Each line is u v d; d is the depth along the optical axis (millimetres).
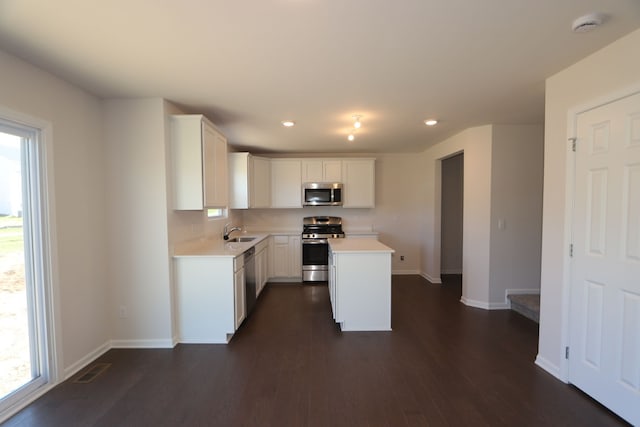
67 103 2342
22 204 2086
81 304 2479
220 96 2664
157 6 1444
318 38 1744
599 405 1953
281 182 5398
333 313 3527
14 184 2037
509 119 3428
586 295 2043
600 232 1937
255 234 5152
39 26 1606
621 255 1806
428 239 5320
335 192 5340
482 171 3768
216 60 2008
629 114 1750
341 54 1935
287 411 1920
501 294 3805
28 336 2117
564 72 2176
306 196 5359
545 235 2393
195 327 2938
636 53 1699
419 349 2754
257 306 3984
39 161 2125
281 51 1894
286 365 2480
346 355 2645
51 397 2078
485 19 1569
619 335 1823
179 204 2893
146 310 2818
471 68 2146
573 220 2127
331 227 5559
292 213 5789
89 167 2580
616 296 1840
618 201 1816
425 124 3621
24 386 2031
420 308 3875
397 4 1441
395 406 1963
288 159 5375
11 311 2014
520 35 1725
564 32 1695
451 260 5801
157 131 2729
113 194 2766
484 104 2900
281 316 3617
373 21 1581
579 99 2059
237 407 1960
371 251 3158
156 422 1834
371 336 3039
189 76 2252
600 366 1947
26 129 2059
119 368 2449
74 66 2080
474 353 2672
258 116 3248
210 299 2926
